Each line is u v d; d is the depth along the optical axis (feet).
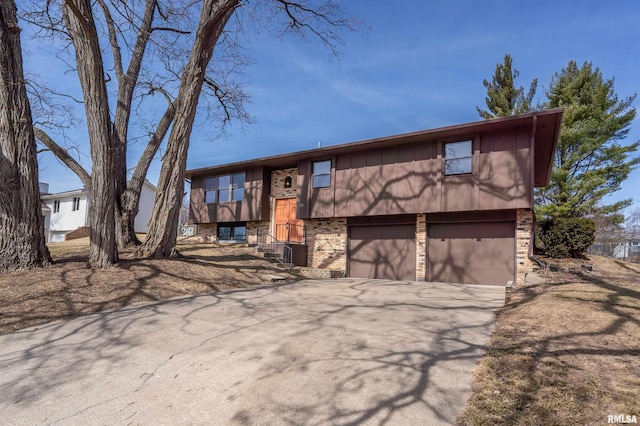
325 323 20.03
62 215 105.70
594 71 68.80
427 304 25.08
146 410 10.89
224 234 63.36
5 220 27.58
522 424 9.45
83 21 27.50
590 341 14.53
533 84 76.69
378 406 10.82
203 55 34.55
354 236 48.14
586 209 67.26
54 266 29.09
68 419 10.41
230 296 27.94
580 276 29.63
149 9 44.42
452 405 10.73
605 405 9.98
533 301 22.56
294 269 44.70
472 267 39.42
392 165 43.75
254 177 58.08
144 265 31.81
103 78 30.01
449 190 39.42
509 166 36.47
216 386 12.43
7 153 27.63
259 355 15.23
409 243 43.88
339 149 46.32
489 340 16.38
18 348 16.20
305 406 10.98
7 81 27.84
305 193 50.55
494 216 38.37
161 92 47.70
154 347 16.30
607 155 68.03
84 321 20.33
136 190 42.86
